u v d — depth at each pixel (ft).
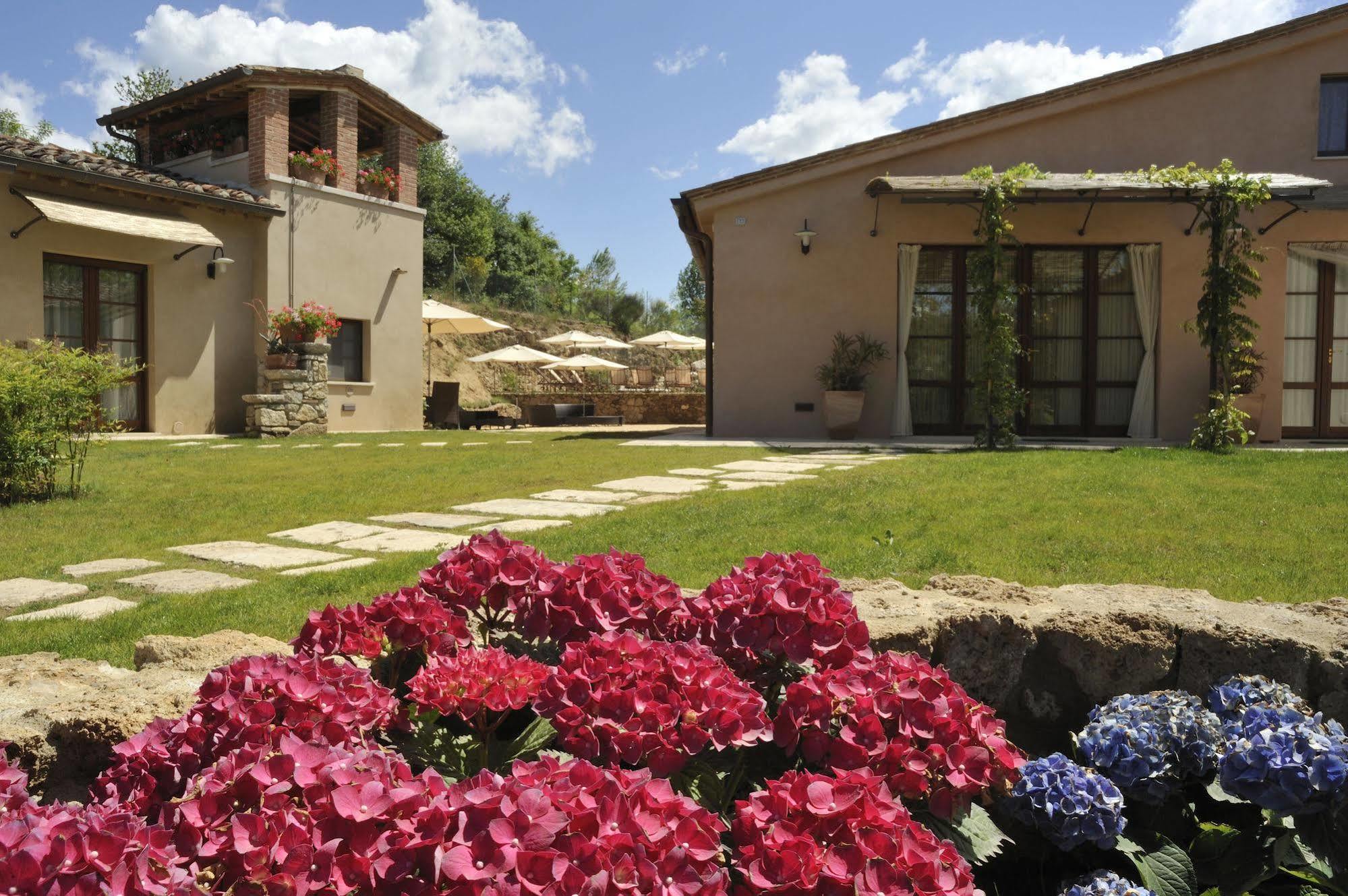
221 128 49.08
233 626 10.84
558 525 17.38
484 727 5.01
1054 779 5.37
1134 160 37.19
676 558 13.69
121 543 16.75
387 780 3.71
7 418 20.81
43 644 10.41
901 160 37.81
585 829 3.46
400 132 51.34
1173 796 5.98
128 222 37.91
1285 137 36.68
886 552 13.78
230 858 3.44
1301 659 6.81
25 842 3.15
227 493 22.47
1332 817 5.30
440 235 106.83
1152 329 36.91
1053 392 37.86
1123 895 5.01
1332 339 36.55
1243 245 33.09
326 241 47.24
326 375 43.91
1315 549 13.69
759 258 38.40
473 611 6.56
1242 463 24.40
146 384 41.27
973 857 4.78
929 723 4.88
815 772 5.16
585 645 5.27
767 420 38.68
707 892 3.41
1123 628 7.18
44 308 37.50
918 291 38.19
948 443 34.78
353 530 17.80
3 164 33.86
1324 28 35.86
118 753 4.44
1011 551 13.83
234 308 44.21
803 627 5.74
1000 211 32.86
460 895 3.13
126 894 3.14
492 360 69.67
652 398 71.97
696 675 4.99
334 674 4.95
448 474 25.57
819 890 3.66
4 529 18.11
